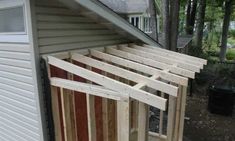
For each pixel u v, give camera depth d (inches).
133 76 120.3
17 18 131.1
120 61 151.7
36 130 146.6
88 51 164.6
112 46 186.7
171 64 157.3
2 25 143.3
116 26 170.1
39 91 133.2
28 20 122.7
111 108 153.0
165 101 91.8
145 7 509.0
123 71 125.0
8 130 171.9
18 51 137.8
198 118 290.0
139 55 179.0
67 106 136.3
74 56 145.9
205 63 165.6
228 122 280.2
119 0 458.9
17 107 155.6
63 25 144.1
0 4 138.6
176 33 312.5
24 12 125.0
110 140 158.7
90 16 155.2
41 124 138.8
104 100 142.6
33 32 124.0
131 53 179.6
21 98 149.4
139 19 526.0
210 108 307.1
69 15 147.4
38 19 126.6
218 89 297.6
